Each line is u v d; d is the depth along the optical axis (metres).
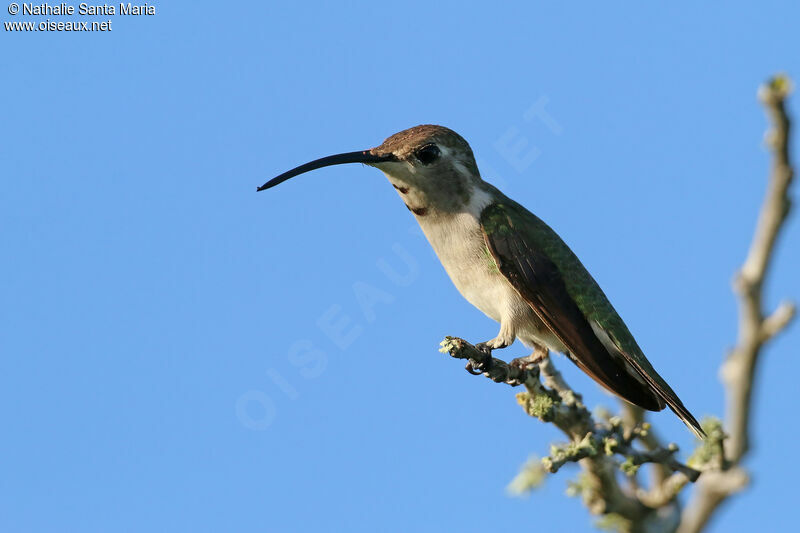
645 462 14.73
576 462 15.93
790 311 9.88
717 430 12.78
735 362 11.02
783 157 8.71
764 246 9.41
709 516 13.31
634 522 16.12
